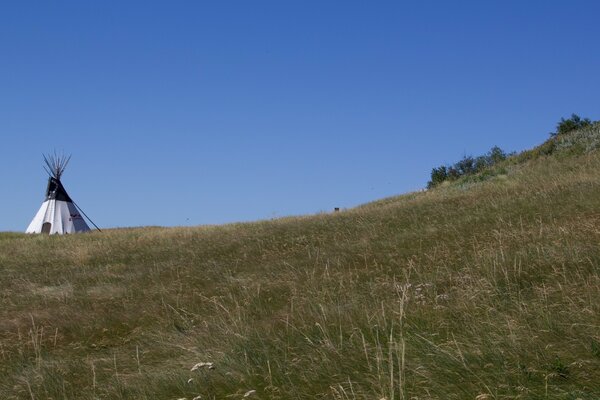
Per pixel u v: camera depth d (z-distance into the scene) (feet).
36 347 30.17
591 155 74.13
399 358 17.80
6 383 26.48
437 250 39.58
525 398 14.88
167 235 78.38
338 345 21.59
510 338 18.40
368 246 46.14
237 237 64.64
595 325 18.52
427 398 15.90
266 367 20.86
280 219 84.33
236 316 31.19
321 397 18.06
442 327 21.93
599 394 14.69
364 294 30.48
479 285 26.86
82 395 23.32
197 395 19.85
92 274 54.03
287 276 39.19
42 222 116.37
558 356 17.08
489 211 52.26
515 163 88.33
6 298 46.83
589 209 44.19
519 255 31.01
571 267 28.30
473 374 16.74
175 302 38.29
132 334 33.68
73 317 37.96
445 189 90.74
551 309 21.44
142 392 21.18
